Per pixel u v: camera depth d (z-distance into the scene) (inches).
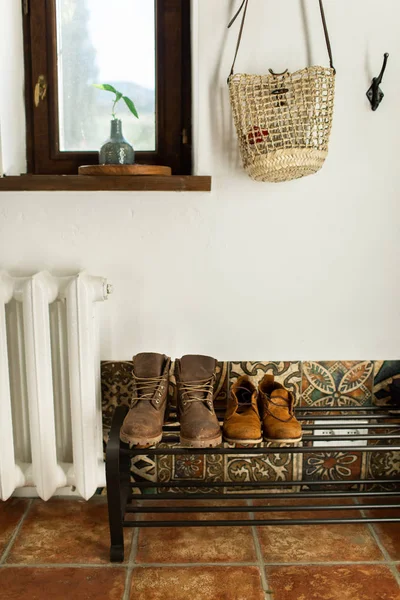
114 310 52.1
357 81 48.7
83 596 39.9
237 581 41.6
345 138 49.6
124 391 53.0
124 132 56.2
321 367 53.2
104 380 52.9
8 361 49.4
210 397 46.5
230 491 54.7
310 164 43.7
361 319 52.7
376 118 49.3
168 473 53.5
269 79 44.3
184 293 51.9
